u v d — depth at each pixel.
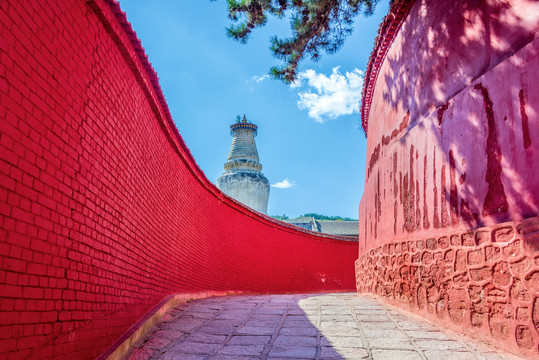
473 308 5.61
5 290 2.85
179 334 6.30
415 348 5.47
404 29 8.73
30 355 3.17
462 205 6.00
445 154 6.56
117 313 5.20
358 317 7.30
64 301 3.72
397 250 8.27
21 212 3.03
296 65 9.43
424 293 6.95
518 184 4.95
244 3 8.62
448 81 6.73
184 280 9.37
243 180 36.47
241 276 13.98
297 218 44.44
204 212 11.26
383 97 10.29
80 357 4.07
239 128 40.00
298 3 8.65
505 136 5.21
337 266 20.97
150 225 6.77
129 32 4.91
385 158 9.68
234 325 6.96
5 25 2.77
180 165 8.92
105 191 4.69
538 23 4.94
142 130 6.11
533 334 4.55
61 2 3.51
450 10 6.82
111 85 4.73
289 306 8.55
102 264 4.64
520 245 4.80
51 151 3.44
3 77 2.77
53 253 3.51
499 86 5.39
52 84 3.41
